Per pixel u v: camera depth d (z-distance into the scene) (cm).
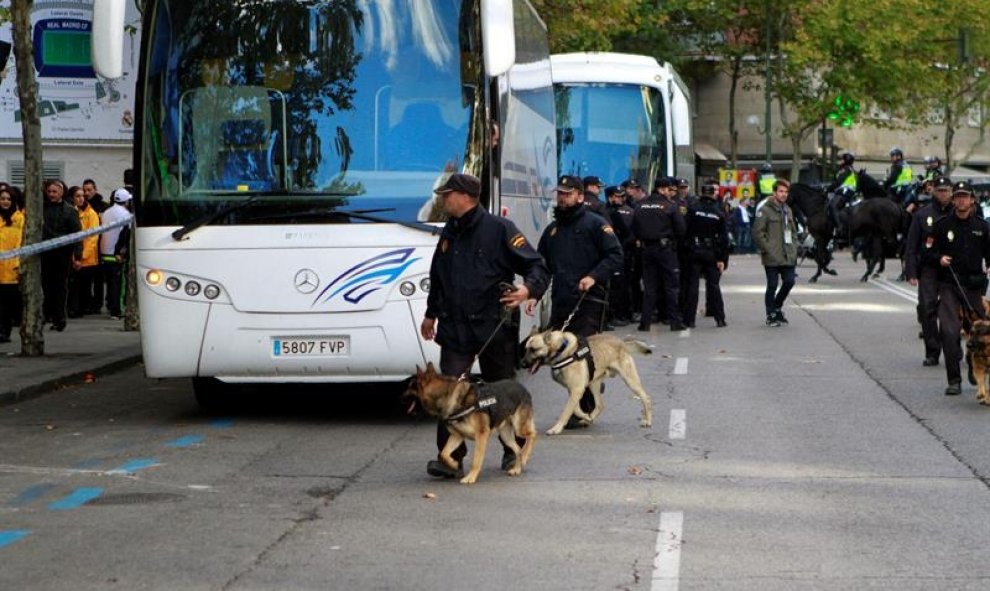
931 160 4028
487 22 1402
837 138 7862
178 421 1516
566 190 1440
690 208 2564
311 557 912
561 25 3897
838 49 6419
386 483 1160
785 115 7112
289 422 1503
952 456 1264
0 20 2036
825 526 990
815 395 1673
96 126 3152
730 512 1037
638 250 2670
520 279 1574
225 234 1415
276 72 1428
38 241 2033
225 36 1430
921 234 1939
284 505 1076
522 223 1766
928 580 845
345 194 1416
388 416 1541
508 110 1614
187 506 1074
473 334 1169
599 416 1520
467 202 1169
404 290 1412
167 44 1432
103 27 1396
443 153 1427
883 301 3153
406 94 1430
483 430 1145
